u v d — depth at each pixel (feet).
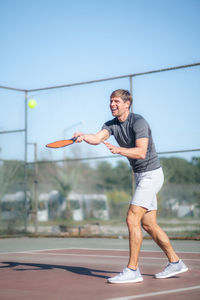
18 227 41.52
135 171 16.28
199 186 41.81
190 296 12.70
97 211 68.33
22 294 13.42
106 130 16.69
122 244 32.68
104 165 105.09
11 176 41.81
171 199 41.98
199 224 40.55
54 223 60.44
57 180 77.66
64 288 14.40
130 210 15.80
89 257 23.72
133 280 15.30
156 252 26.05
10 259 22.94
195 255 24.03
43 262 21.59
